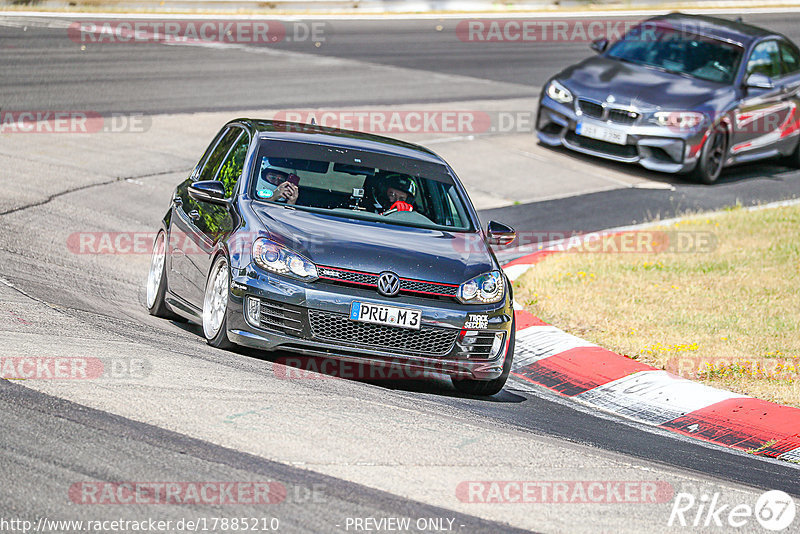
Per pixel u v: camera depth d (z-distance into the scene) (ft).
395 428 69.26
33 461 55.67
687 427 89.40
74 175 152.15
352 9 354.13
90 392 66.85
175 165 164.96
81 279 108.27
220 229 88.63
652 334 110.93
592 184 182.70
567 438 78.23
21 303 88.94
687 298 123.85
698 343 108.58
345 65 257.96
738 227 158.20
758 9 408.46
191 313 91.81
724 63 197.47
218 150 104.22
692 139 184.24
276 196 90.68
